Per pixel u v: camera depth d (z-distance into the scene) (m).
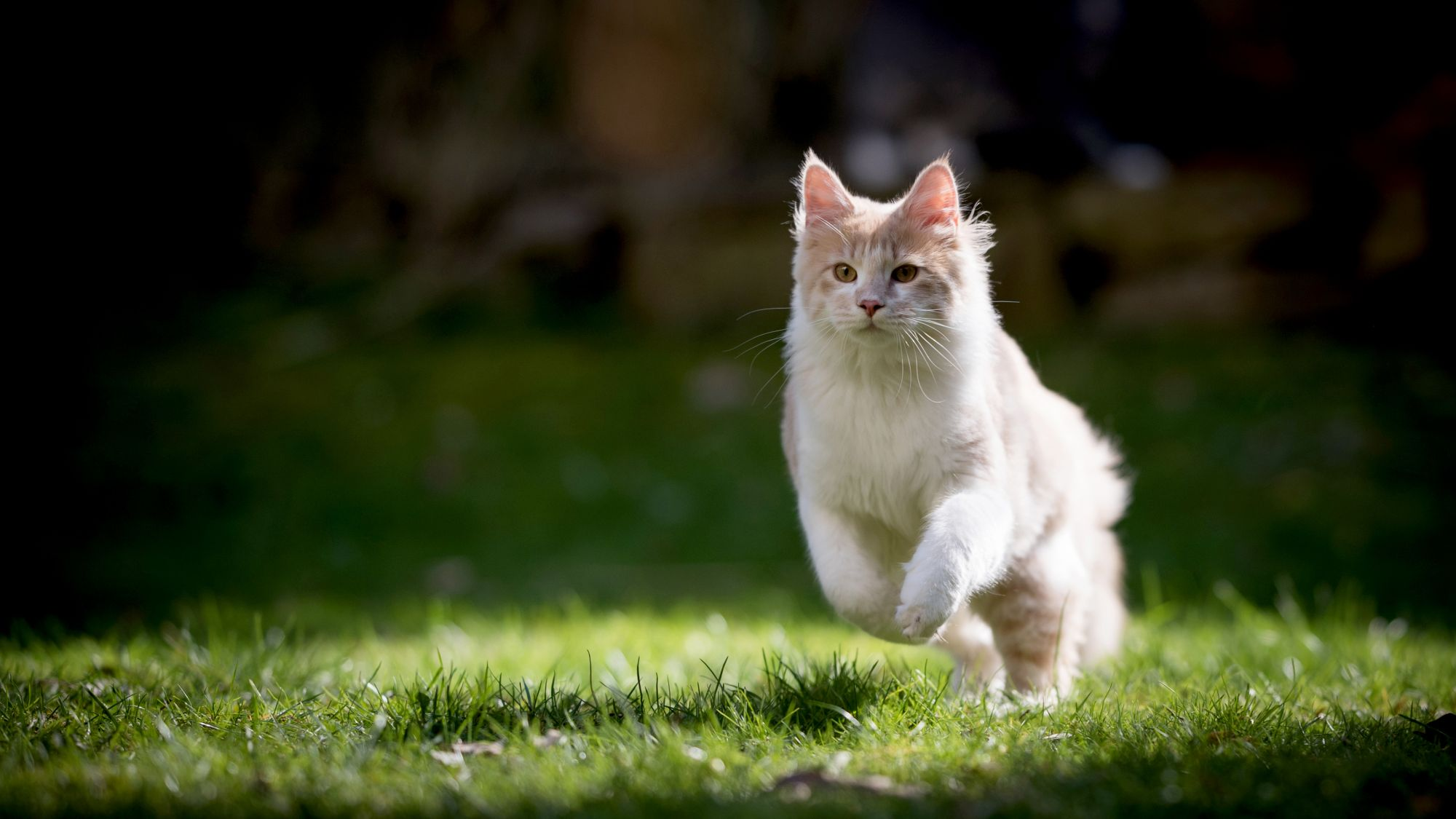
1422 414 12.71
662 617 8.60
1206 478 11.88
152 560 11.28
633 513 12.16
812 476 5.08
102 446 13.89
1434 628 8.02
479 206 18.06
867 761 3.87
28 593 10.19
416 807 3.44
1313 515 11.17
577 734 4.13
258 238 19.27
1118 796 3.47
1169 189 14.91
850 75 15.69
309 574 10.84
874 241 4.98
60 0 17.89
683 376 14.69
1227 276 14.65
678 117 17.61
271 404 14.76
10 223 17.94
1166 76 16.09
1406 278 14.26
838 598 4.92
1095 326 14.67
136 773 3.69
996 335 5.42
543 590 10.24
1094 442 6.04
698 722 4.38
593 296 16.94
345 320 16.92
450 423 14.05
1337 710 4.68
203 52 18.69
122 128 18.73
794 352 5.29
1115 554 6.08
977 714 4.50
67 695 4.77
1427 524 10.88
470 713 4.30
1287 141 15.87
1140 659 5.83
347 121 19.20
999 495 4.87
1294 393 13.13
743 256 15.68
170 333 17.05
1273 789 3.52
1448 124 14.08
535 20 17.81
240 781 3.65
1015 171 15.20
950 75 15.21
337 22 18.59
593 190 17.17
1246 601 9.43
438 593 10.21
